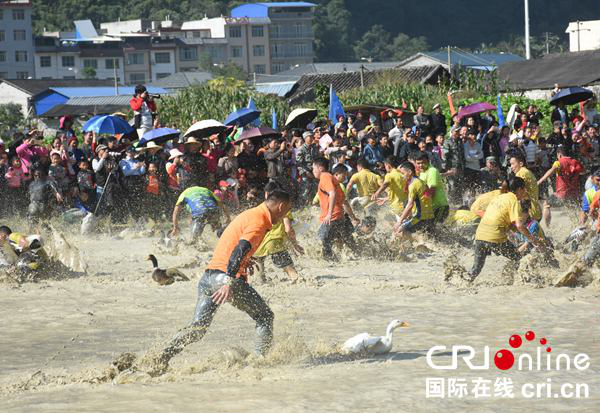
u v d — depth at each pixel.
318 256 34.06
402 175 36.88
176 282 29.72
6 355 19.55
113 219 46.50
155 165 47.44
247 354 18.27
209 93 81.50
